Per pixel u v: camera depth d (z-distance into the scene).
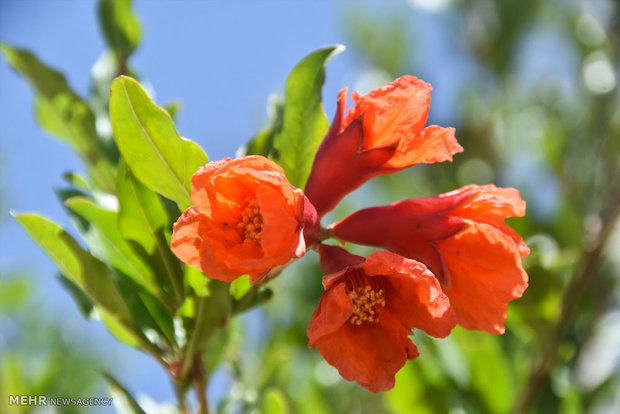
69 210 0.43
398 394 0.53
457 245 0.40
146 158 0.41
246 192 0.38
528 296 0.53
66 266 0.41
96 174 0.48
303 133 0.43
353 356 0.39
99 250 0.43
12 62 0.47
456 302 0.41
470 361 0.54
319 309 0.39
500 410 0.53
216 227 0.38
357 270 0.40
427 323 0.39
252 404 0.49
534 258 0.53
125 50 0.49
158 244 0.42
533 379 0.53
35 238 0.41
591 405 0.55
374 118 0.41
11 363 0.49
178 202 0.41
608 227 0.54
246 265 0.37
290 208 0.38
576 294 0.53
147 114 0.40
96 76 0.49
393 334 0.40
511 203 0.41
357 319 0.39
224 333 0.48
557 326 0.53
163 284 0.43
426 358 0.54
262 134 0.45
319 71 0.43
